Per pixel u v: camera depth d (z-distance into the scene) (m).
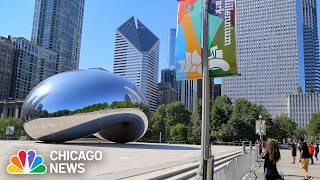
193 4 9.87
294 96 153.75
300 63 156.25
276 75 157.62
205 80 9.07
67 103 26.56
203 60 9.20
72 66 185.50
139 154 21.23
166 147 33.38
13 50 147.00
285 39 157.75
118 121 28.97
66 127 26.83
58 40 176.25
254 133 70.81
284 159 31.91
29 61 153.38
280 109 155.25
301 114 152.25
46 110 26.55
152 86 148.50
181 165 15.26
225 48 9.41
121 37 151.62
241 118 70.88
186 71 9.73
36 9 179.00
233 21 9.44
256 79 159.62
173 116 80.81
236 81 161.00
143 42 147.25
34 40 175.62
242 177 15.02
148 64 145.25
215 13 9.58
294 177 17.09
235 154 28.62
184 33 9.89
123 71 148.00
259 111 76.00
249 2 165.62
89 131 27.78
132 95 29.55
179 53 9.90
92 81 27.91
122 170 12.54
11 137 78.75
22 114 28.47
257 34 163.12
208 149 8.59
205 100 8.93
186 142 71.88
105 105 27.66
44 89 27.45
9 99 140.62
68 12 183.75
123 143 34.62
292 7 158.75
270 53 159.50
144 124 31.53
